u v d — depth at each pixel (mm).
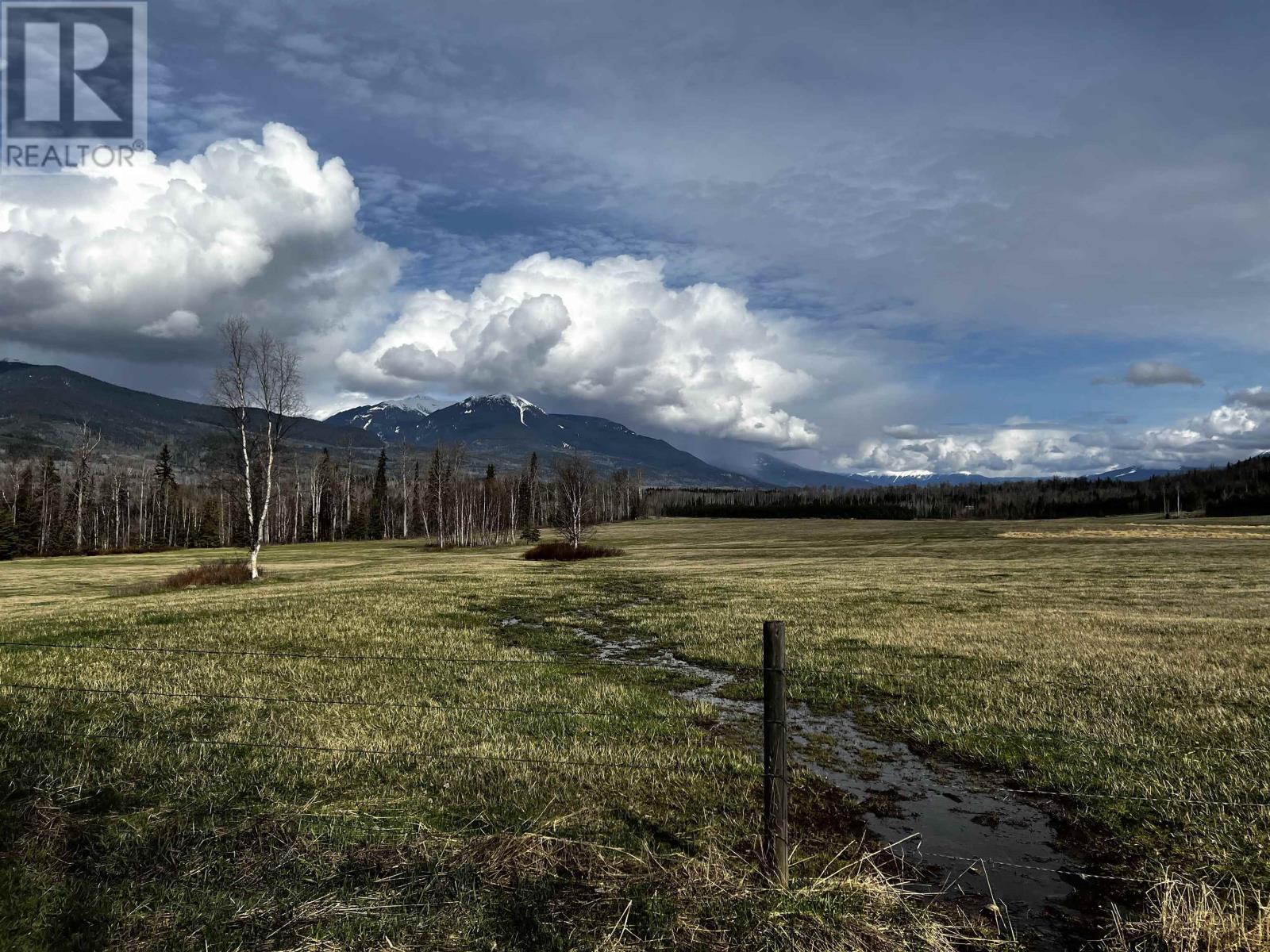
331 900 5285
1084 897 5875
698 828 6805
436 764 8336
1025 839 6980
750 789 7957
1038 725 10336
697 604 26391
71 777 7531
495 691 12242
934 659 15398
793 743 10023
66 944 4766
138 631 17688
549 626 21219
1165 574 39844
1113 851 6672
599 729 10070
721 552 75125
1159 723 10250
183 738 9086
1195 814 7176
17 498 89875
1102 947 5141
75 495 105562
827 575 41281
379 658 14750
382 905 5246
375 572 46906
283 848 6078
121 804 7035
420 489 151875
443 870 5703
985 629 19609
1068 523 126562
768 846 5656
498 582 36125
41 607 26062
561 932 4969
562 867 5820
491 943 4832
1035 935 5309
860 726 10883
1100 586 33281
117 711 10125
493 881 5574
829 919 5156
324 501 141250
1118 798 7648
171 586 36594
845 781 8531
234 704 10742
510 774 8094
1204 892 5512
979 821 7391
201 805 6996
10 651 14867
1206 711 10828
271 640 16859
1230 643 16844
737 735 10289
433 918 5094
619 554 66312
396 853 5965
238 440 42875
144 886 5465
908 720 10898
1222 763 8555
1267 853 6305
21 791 7125
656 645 18234
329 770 8070
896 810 7668
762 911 5195
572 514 74562
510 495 133000
